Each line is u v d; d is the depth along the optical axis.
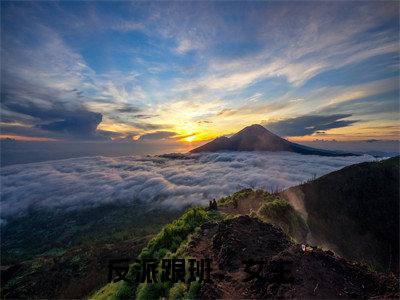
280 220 34.97
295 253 12.12
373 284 10.02
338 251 77.50
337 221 94.31
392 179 109.12
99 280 76.94
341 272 10.93
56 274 90.75
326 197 106.25
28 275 95.00
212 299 10.95
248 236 17.03
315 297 9.27
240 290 11.34
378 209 98.56
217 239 17.77
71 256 106.62
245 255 14.55
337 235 87.44
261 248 15.41
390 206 97.50
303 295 9.40
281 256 12.09
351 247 83.62
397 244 85.50
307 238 36.06
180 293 12.12
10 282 93.44
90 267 89.69
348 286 10.01
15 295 82.06
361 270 11.09
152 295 13.09
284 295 9.71
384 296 9.12
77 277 85.38
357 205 101.00
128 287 15.04
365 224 94.19
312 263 11.36
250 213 33.69
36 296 78.31
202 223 24.81
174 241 20.95
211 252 16.89
